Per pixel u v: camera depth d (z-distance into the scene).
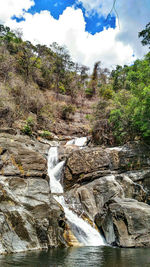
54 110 28.64
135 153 15.05
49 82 36.97
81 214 11.43
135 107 17.22
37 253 6.93
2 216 7.49
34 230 8.16
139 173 14.01
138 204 10.01
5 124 17.73
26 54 31.88
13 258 6.03
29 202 9.29
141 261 5.88
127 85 25.78
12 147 12.52
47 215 9.15
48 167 15.63
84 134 26.11
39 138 20.23
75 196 12.66
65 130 26.28
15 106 20.98
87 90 41.38
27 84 27.03
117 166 14.55
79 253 7.11
